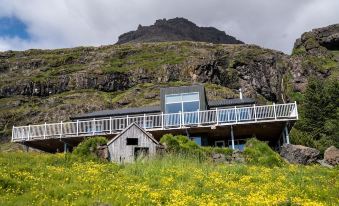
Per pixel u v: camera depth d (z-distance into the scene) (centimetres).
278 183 2281
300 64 12625
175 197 1866
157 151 3209
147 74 10462
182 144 3238
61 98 9206
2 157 2694
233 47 13350
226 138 4409
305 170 2834
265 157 3161
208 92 8956
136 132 3325
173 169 2561
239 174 2588
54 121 8256
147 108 5031
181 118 4128
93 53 12519
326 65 13312
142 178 2339
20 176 2131
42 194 1838
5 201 1708
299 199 1888
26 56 12875
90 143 3206
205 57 10962
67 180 2150
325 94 7275
